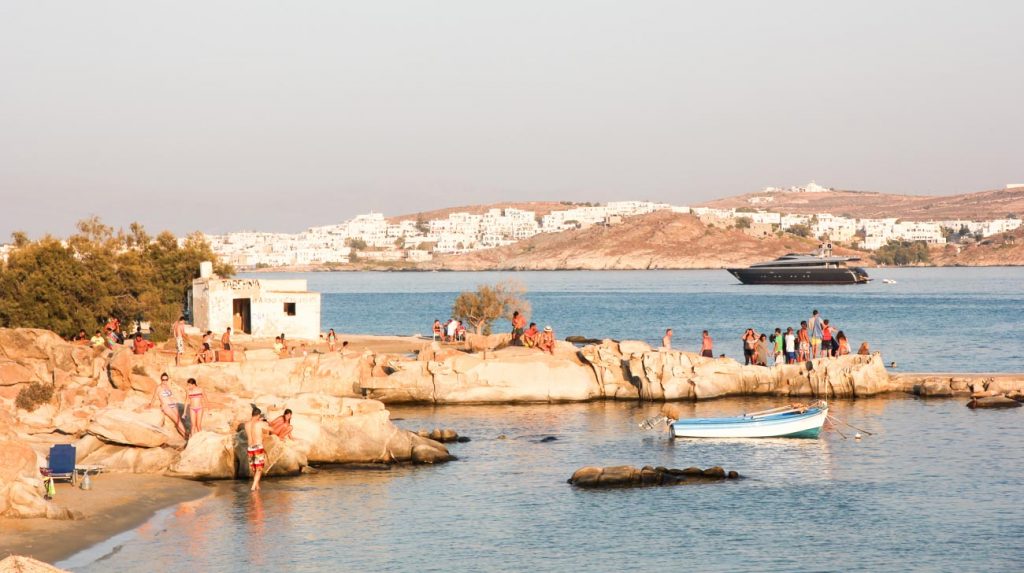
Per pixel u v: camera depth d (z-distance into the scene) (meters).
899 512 40.84
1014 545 36.66
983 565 34.69
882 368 70.06
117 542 35.97
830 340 71.94
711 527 39.06
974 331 138.00
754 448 52.97
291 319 98.25
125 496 41.00
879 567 34.62
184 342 75.00
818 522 39.62
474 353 75.94
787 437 55.34
